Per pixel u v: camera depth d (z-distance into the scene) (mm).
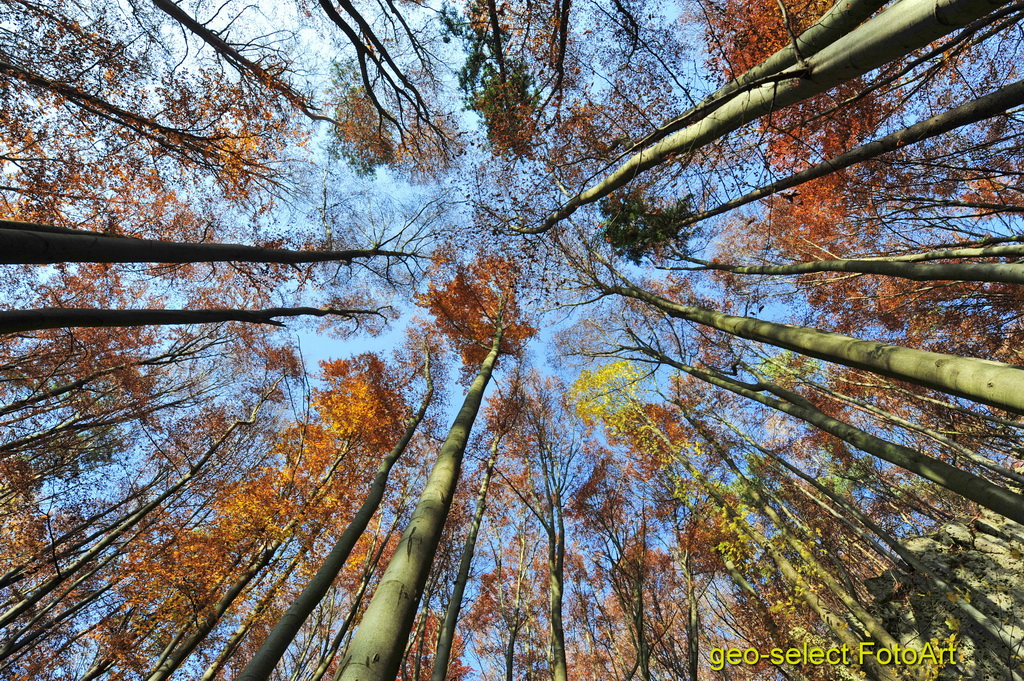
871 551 9984
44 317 4047
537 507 14508
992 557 7805
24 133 5910
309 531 9367
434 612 14359
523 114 7977
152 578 8195
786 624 8969
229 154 7184
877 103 6227
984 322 8469
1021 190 6250
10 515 8727
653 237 8656
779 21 5773
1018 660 6078
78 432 10469
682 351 10758
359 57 7438
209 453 11234
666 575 14031
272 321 7723
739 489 10180
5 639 8547
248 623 8625
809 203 8219
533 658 14195
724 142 5922
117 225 7559
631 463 14711
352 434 11492
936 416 9055
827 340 4590
